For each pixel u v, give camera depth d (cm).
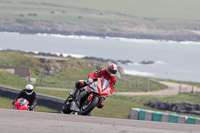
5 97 11412
